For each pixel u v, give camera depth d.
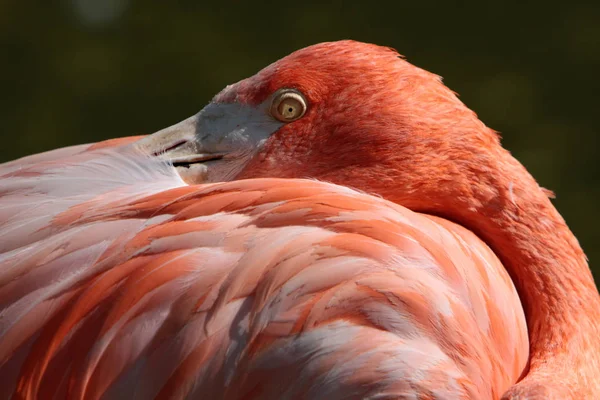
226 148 3.24
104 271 3.15
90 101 5.43
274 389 3.13
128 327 3.14
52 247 3.15
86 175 3.19
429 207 3.21
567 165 4.55
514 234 3.21
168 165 3.21
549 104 4.93
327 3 5.86
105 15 6.09
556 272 3.20
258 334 3.13
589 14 5.55
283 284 3.14
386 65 3.22
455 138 3.21
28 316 3.14
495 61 5.27
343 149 3.22
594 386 3.18
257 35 5.72
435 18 5.62
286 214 3.15
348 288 3.14
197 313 3.13
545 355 3.19
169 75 5.54
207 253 3.14
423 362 3.13
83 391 3.13
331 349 3.13
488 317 3.17
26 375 3.14
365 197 3.17
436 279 3.15
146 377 3.13
